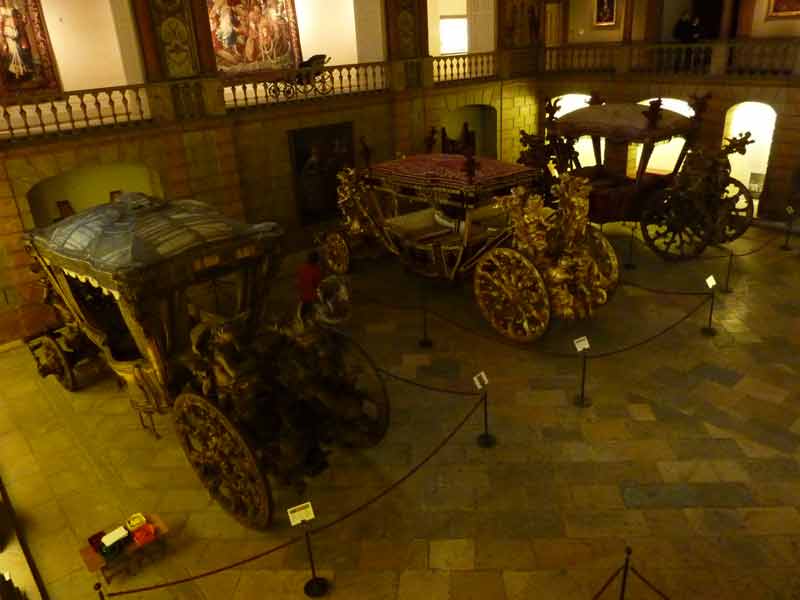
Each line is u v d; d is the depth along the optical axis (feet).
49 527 25.76
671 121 45.34
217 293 42.06
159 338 26.63
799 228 51.72
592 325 38.29
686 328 37.29
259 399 23.73
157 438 30.91
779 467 25.93
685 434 28.25
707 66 60.95
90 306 34.30
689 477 25.70
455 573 22.06
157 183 47.32
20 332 42.06
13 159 39.78
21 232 40.88
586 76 66.13
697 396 30.86
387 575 22.20
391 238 44.75
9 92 50.29
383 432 26.94
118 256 25.91
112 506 26.66
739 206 59.62
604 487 25.45
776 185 53.31
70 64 52.95
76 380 34.99
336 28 66.69
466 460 27.53
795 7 58.54
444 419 30.42
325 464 25.31
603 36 72.13
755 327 36.96
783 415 29.09
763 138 61.05
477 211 46.57
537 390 32.24
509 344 36.78
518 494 25.41
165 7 44.27
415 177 40.93
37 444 31.09
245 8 63.05
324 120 54.80
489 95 66.95
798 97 50.24
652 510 24.14
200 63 46.80
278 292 47.19
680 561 21.88
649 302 40.86
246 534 24.58
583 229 33.83
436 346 37.42
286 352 24.41
